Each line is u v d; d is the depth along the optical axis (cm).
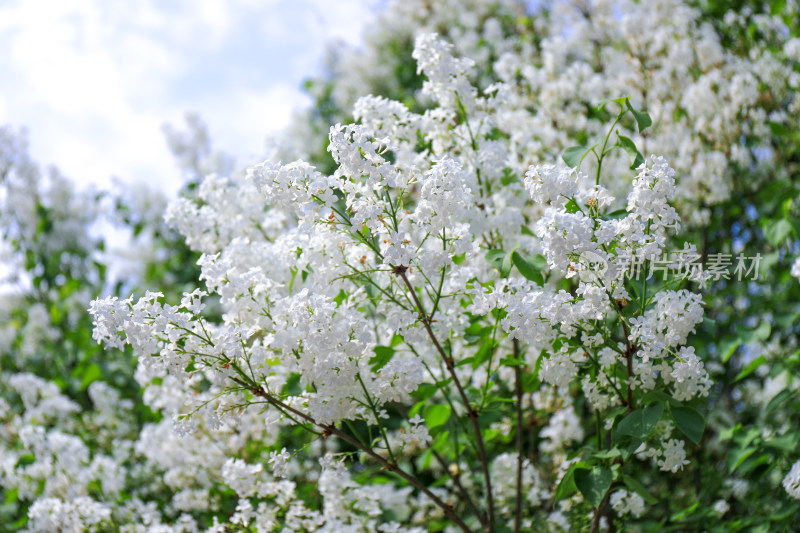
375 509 355
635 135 496
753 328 370
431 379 371
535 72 505
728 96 490
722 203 512
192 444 404
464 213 300
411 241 260
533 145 382
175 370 247
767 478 420
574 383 399
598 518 286
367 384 271
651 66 525
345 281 286
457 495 424
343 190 251
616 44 603
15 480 466
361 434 298
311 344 246
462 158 329
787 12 552
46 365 727
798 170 520
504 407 350
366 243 253
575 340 261
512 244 324
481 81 784
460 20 961
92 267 862
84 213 879
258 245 316
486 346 296
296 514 340
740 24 570
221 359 247
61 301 783
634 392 262
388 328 259
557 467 397
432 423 325
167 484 457
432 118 331
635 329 240
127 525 386
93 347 633
